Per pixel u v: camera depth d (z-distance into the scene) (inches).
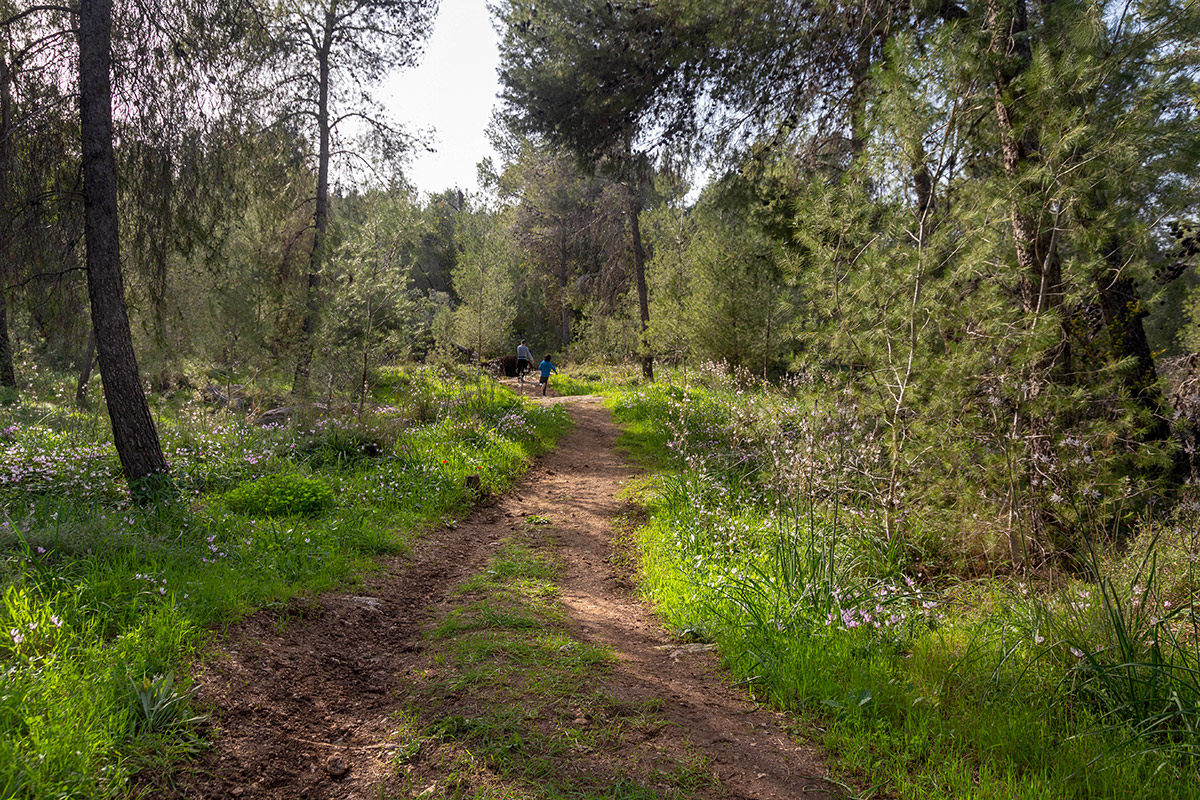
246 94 294.2
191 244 287.1
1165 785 104.7
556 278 1491.1
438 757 116.4
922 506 222.7
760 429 331.0
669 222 861.8
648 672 159.2
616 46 428.5
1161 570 175.6
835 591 182.4
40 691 107.1
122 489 245.0
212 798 99.9
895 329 230.2
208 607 158.9
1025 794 104.4
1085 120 209.3
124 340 244.7
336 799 105.2
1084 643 139.6
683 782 112.0
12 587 134.3
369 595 201.8
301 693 138.4
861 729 129.0
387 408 477.7
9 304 257.1
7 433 302.5
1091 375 237.8
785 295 256.2
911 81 223.9
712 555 233.8
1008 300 237.5
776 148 419.2
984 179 240.5
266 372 527.8
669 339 808.9
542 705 134.7
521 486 393.1
